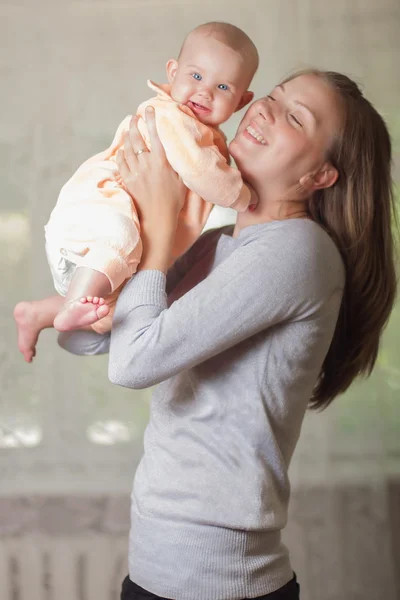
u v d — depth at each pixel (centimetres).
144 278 115
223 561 115
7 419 247
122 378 111
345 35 247
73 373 247
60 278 121
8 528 245
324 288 118
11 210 248
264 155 123
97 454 247
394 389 247
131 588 124
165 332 109
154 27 248
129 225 115
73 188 122
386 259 135
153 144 119
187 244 128
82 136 248
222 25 128
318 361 125
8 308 247
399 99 246
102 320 137
